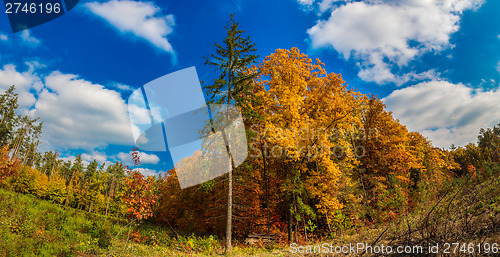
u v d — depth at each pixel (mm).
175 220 23641
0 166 16391
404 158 23734
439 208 9609
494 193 9148
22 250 8820
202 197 22578
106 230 13289
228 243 13289
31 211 14789
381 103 25016
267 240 16453
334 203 15812
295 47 17547
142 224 17312
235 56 15086
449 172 31344
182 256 11719
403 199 15250
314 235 17375
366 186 21781
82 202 61781
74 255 9258
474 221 7074
